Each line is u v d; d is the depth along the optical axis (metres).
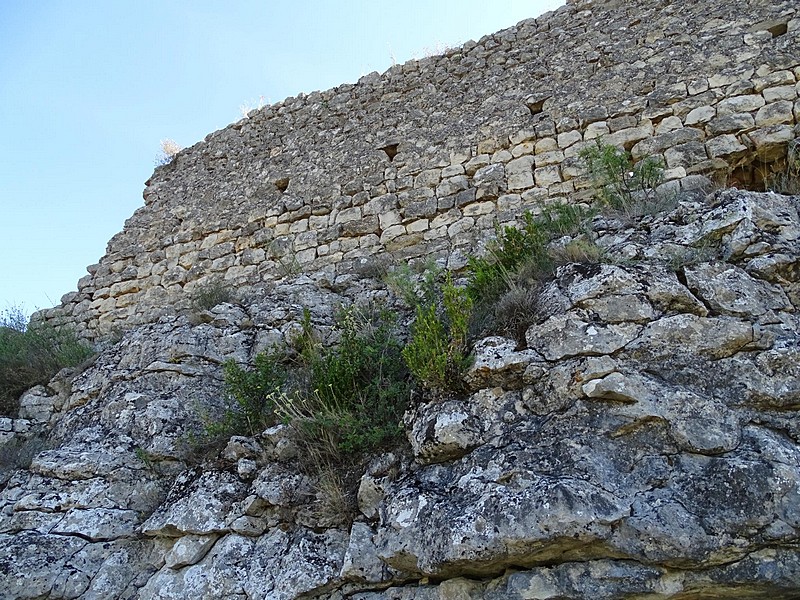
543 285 5.80
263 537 5.45
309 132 11.11
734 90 7.98
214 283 10.21
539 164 8.73
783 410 4.57
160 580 5.40
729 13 8.52
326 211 10.10
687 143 7.91
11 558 5.58
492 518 4.24
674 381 4.78
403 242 9.16
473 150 9.30
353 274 8.95
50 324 11.52
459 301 5.79
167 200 12.10
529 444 4.70
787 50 7.92
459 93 9.98
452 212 8.99
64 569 5.62
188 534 5.59
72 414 7.72
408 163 9.73
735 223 5.68
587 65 9.15
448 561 4.26
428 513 4.56
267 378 6.69
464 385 5.30
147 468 6.53
